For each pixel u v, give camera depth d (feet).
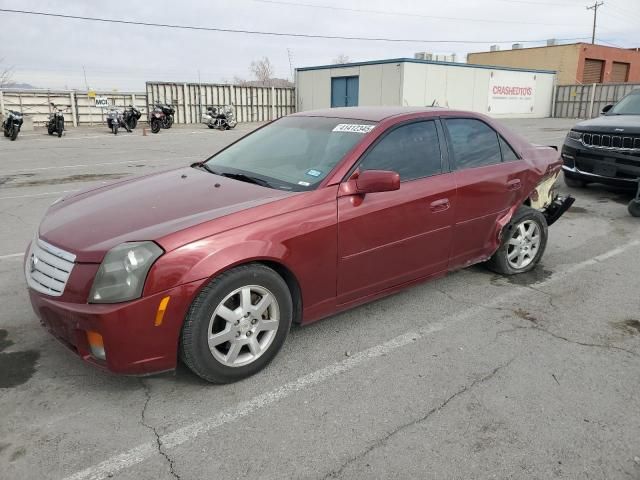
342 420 8.94
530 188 15.30
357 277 11.48
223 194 10.75
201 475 7.66
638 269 16.61
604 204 25.93
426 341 11.76
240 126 92.68
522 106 113.50
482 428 8.77
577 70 129.80
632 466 7.95
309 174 11.32
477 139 14.28
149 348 8.79
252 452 8.14
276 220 9.94
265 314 10.18
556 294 14.52
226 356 9.71
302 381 10.11
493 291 14.67
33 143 57.82
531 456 8.11
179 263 8.77
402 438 8.50
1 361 10.64
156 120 73.31
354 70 96.48
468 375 10.39
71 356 10.87
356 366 10.68
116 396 9.53
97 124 88.17
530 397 9.67
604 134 25.67
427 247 12.76
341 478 7.63
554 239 19.94
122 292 8.51
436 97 95.09
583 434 8.64
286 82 184.85
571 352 11.35
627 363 10.93
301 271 10.36
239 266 9.51
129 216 9.95
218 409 9.21
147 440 8.39
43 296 9.18
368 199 11.29
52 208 11.68
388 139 12.08
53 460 7.91
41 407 9.18
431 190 12.49
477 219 13.82
